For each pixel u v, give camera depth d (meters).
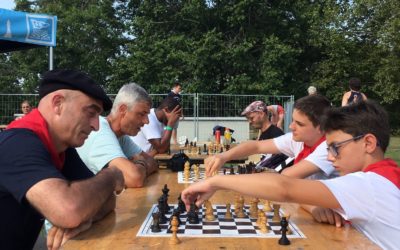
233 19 21.84
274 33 22.83
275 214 2.39
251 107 5.96
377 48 23.45
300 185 1.93
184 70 22.44
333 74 24.11
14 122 2.19
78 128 2.18
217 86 22.44
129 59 23.39
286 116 13.22
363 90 24.66
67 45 24.31
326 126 2.18
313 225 2.28
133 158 4.08
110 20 25.84
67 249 1.88
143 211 2.55
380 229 1.92
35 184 1.91
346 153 2.10
